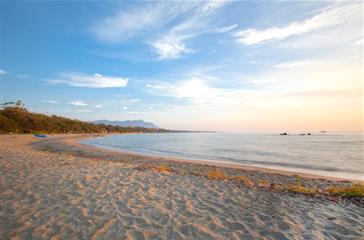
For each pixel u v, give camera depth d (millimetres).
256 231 3275
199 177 7266
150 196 4867
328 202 4637
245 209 4184
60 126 80250
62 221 3422
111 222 3451
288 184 7125
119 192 5066
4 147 16844
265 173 9695
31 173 6668
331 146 29312
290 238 3082
